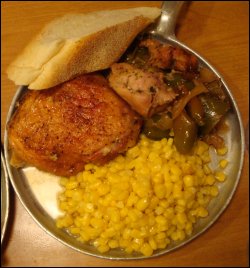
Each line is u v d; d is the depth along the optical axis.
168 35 0.27
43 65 0.23
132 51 0.27
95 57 0.25
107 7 0.30
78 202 0.27
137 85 0.24
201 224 0.28
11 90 0.30
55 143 0.24
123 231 0.26
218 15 0.30
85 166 0.26
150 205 0.25
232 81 0.30
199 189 0.27
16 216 0.29
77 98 0.25
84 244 0.27
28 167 0.29
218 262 0.29
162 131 0.26
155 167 0.26
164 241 0.26
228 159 0.28
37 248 0.29
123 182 0.26
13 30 0.30
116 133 0.25
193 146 0.26
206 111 0.26
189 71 0.26
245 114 0.30
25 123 0.25
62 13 0.31
